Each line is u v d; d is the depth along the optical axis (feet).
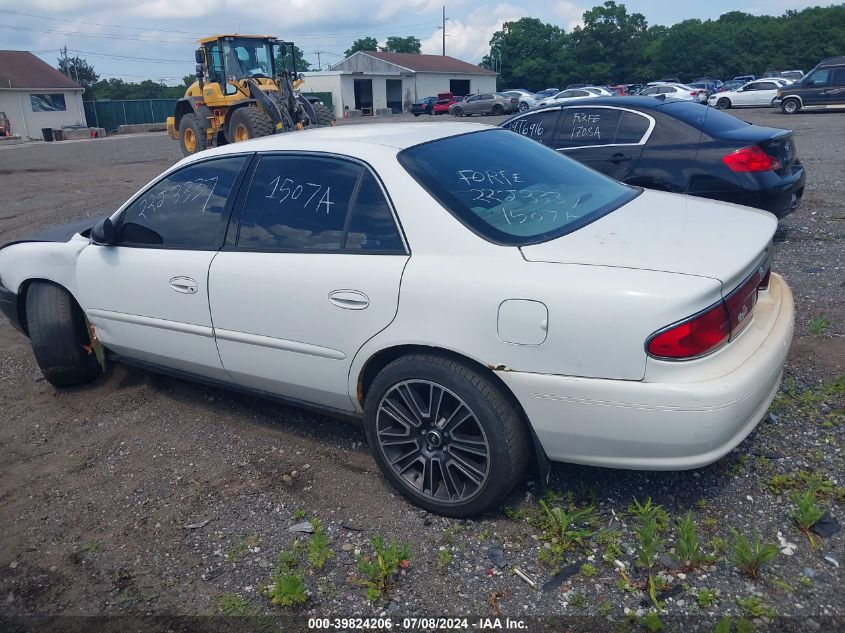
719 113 23.75
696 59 243.60
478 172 11.55
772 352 9.73
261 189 12.39
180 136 65.41
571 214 11.07
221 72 56.03
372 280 10.55
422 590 9.25
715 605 8.59
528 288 9.37
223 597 9.39
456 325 9.84
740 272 9.33
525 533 10.17
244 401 14.98
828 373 14.05
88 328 15.55
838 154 45.32
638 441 9.14
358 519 10.82
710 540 9.70
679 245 9.90
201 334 12.92
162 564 10.12
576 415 9.34
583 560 9.53
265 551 10.22
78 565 10.24
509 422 9.87
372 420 11.03
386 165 11.09
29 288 15.64
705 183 21.47
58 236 15.90
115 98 252.83
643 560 9.18
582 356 9.12
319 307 11.15
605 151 23.21
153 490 11.96
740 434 9.32
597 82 248.32
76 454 13.33
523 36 256.11
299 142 12.39
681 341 8.73
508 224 10.46
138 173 58.39
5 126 141.18
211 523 10.95
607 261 9.45
